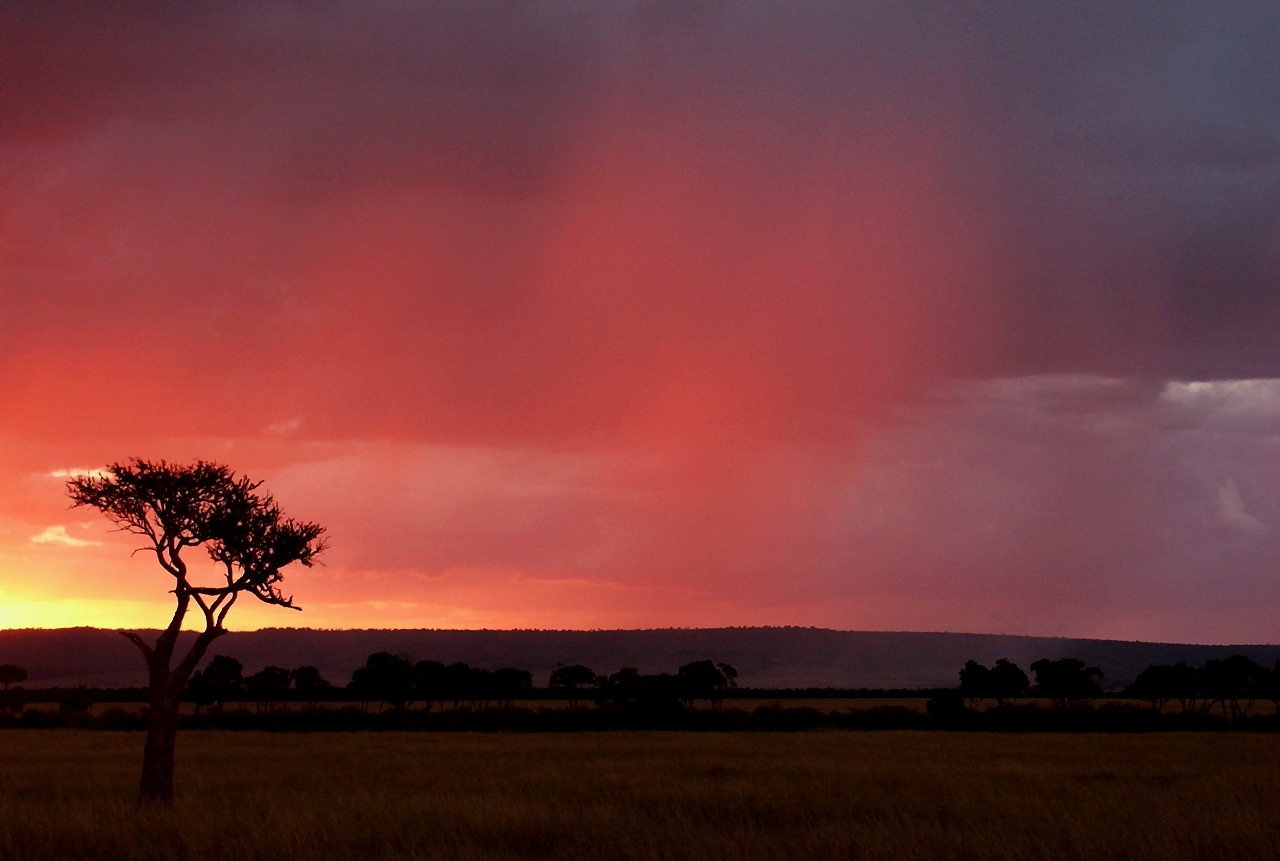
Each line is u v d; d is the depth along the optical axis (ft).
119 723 286.05
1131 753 176.65
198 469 102.94
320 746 202.59
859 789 107.24
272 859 63.72
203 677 476.54
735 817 85.61
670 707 316.40
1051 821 76.84
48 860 64.54
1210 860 61.82
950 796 99.71
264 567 102.73
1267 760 160.04
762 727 296.30
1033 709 302.45
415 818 79.15
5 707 380.37
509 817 78.74
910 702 583.99
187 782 121.08
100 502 100.32
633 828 75.00
